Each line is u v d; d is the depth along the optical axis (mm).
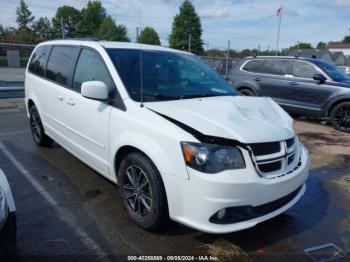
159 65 3777
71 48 4312
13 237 2266
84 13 77000
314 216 3568
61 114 4250
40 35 80375
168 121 2783
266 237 3090
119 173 3236
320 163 5430
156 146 2748
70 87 4082
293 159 3055
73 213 3346
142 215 3059
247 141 2605
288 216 3535
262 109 3402
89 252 2736
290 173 2871
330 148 6348
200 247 2869
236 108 3199
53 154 5098
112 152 3264
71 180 4145
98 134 3473
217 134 2604
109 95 3346
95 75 3652
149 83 3447
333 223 3434
